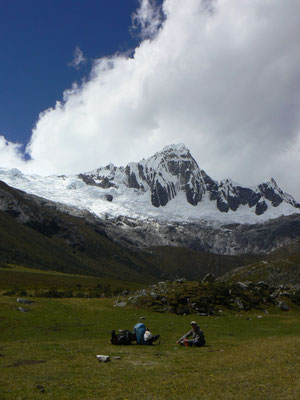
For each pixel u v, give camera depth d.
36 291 153.12
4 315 42.03
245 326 47.38
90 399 16.55
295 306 70.75
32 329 38.12
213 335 39.06
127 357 25.73
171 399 16.25
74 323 42.62
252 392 16.56
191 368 22.36
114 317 49.22
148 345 31.36
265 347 27.34
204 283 71.50
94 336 36.38
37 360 24.52
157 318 51.34
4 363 23.55
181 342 31.27
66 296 112.06
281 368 20.52
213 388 17.52
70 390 17.89
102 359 24.20
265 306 68.75
